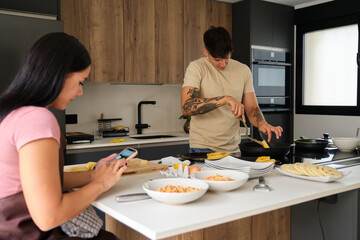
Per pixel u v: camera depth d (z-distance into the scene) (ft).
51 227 3.19
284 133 15.03
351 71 13.52
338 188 4.38
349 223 5.56
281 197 3.96
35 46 3.46
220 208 3.58
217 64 7.41
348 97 13.67
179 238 5.16
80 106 12.03
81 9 10.65
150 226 3.08
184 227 3.10
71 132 11.62
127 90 12.96
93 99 12.26
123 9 11.41
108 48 11.18
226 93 7.71
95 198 3.72
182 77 12.78
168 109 13.96
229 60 7.86
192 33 12.96
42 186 3.09
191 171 4.94
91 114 12.25
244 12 13.65
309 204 6.15
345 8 13.29
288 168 5.07
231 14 14.10
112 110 12.67
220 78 7.64
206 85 7.50
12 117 3.31
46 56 3.40
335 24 13.79
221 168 5.03
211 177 4.30
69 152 9.88
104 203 3.80
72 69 3.50
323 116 14.42
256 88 13.83
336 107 13.97
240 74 7.86
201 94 7.58
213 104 6.60
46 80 3.39
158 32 12.16
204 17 13.26
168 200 3.62
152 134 13.26
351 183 4.62
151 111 13.55
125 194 4.16
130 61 11.62
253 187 4.33
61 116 9.62
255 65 13.73
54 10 9.52
